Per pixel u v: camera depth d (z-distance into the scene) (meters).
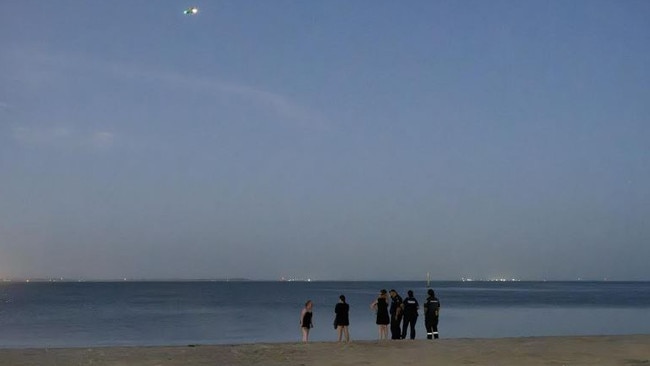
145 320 59.03
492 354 17.55
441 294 168.50
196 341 37.41
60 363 16.12
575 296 146.50
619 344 19.52
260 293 186.38
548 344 19.50
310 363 16.22
